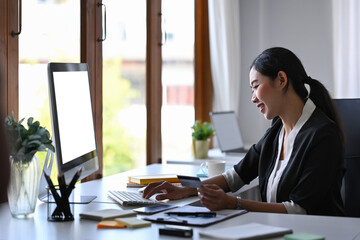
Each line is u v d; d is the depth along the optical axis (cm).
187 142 424
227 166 318
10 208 179
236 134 414
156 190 208
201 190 187
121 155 327
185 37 418
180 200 209
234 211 185
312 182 197
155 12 356
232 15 442
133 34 336
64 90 193
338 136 204
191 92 431
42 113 256
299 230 160
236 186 240
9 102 228
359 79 458
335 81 464
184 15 416
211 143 440
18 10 233
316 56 471
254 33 473
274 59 211
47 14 256
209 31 440
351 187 237
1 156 88
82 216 176
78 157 200
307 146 202
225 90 437
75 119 203
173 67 401
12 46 230
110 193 220
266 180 220
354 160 237
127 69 329
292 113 212
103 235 153
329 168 198
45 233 156
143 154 352
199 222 165
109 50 311
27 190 178
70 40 273
